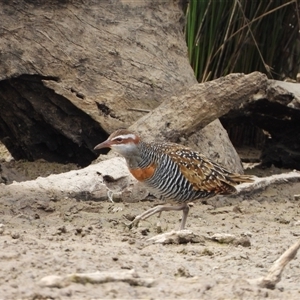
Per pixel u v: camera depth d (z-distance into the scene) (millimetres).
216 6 19594
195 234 10578
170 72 17094
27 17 16141
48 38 16250
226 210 13750
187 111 15781
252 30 20062
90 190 13617
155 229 11789
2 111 16969
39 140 17250
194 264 9156
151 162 11898
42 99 16562
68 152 17297
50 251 8945
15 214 12133
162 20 17312
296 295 7867
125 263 8672
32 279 7711
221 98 15836
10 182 15258
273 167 18703
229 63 20016
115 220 12172
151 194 14039
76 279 7590
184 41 17812
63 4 16406
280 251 10227
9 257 8484
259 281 8094
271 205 14531
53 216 12305
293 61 21516
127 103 16609
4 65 15930
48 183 13445
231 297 7547
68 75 16359
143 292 7527
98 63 16578
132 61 16812
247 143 21094
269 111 17797
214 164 12164
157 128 15578
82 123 16672
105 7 16797
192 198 11961
